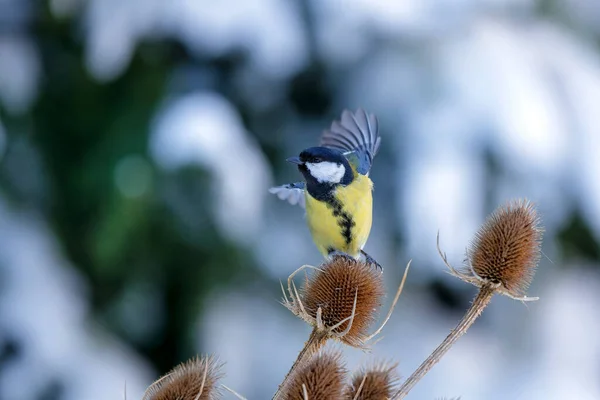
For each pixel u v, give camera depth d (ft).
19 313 39.04
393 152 41.06
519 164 40.50
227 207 40.52
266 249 44.60
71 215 43.14
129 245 42.22
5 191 42.01
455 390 43.80
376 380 14.85
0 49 42.91
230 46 40.52
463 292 44.93
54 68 43.55
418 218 40.11
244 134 41.57
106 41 39.91
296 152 44.29
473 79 40.78
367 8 39.81
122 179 41.04
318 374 13.28
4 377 38.55
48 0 42.34
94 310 44.04
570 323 46.55
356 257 22.30
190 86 41.75
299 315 15.24
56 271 40.86
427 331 44.80
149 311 45.29
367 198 22.04
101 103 43.06
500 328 46.93
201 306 45.14
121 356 41.34
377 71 41.57
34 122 43.27
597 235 42.57
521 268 15.81
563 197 41.96
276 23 40.34
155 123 40.78
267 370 44.98
